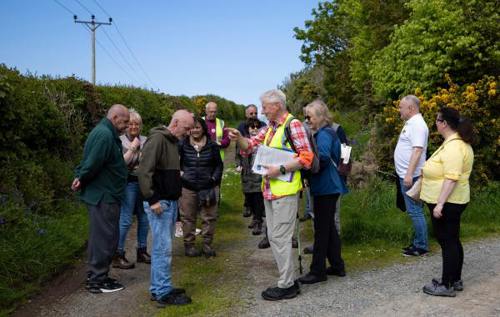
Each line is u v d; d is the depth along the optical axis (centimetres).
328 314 404
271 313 413
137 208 576
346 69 2003
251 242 677
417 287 456
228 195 1049
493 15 896
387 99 1098
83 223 683
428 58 929
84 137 973
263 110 448
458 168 415
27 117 714
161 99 1661
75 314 434
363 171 848
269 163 436
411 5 1023
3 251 495
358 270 522
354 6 1864
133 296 473
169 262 446
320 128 488
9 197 609
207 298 455
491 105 806
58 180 768
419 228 559
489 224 685
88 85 1031
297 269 543
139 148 566
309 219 780
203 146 604
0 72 681
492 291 436
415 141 536
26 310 443
